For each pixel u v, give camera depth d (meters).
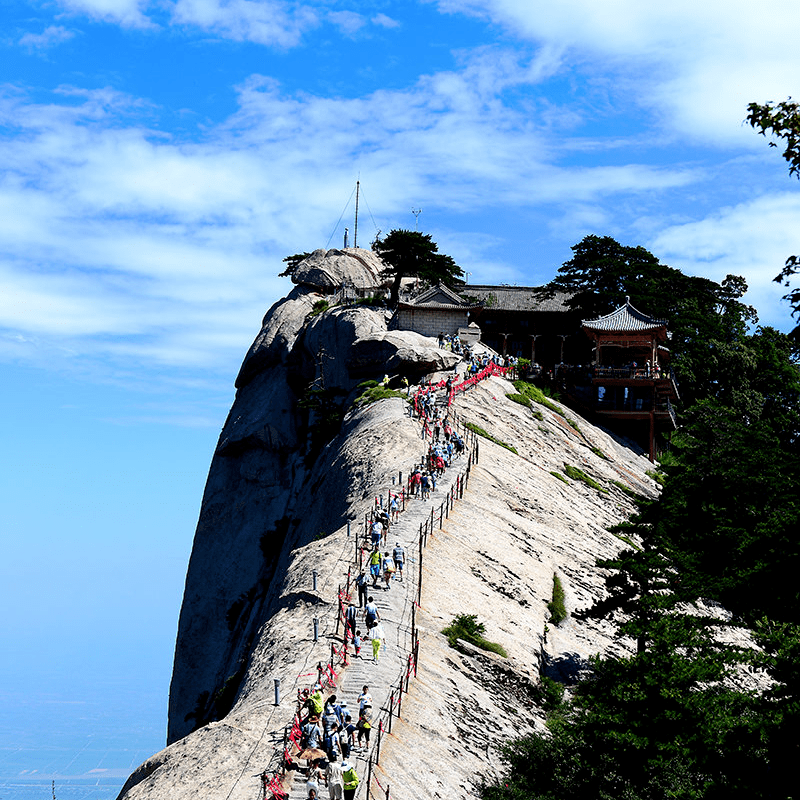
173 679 115.38
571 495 83.19
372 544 54.47
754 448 62.25
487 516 67.88
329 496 76.81
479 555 60.94
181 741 36.72
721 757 36.84
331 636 45.06
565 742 41.03
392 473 70.12
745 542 48.72
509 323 132.75
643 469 106.50
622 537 77.94
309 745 34.41
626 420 115.06
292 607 49.31
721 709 39.31
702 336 125.50
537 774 40.31
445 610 52.12
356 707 38.41
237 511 123.12
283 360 132.25
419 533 59.16
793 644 38.94
